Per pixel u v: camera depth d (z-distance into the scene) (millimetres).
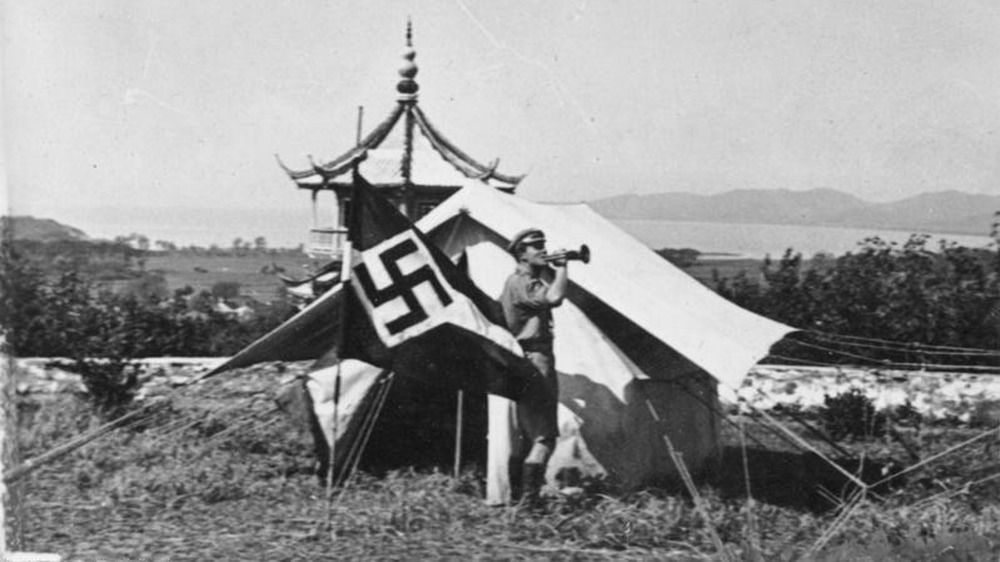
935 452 9086
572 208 9125
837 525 7180
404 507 7078
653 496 7449
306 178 11422
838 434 9703
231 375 10859
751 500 7492
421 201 11102
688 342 7551
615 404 7660
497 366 7281
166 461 8031
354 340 7160
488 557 6469
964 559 6750
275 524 6898
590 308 8016
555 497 7273
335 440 7422
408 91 10812
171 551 6461
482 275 7996
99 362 10164
